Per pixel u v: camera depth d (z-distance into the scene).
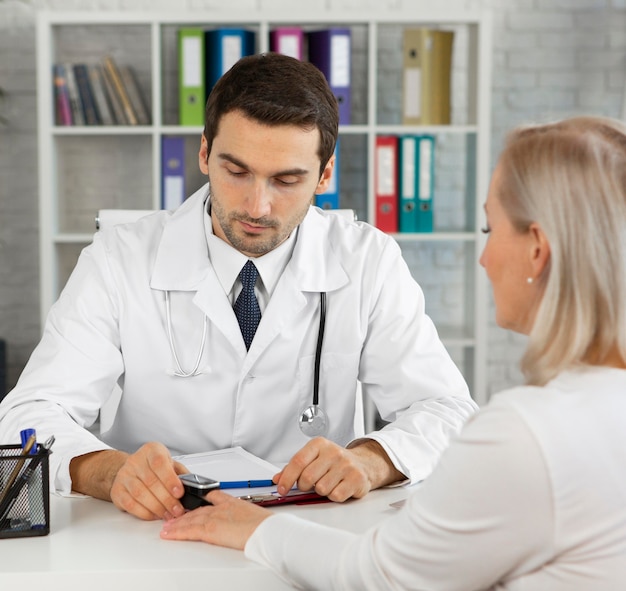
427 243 3.76
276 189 1.50
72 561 1.06
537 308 0.96
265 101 1.42
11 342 3.76
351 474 1.31
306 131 1.45
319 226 1.73
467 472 0.87
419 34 3.36
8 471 1.16
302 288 1.64
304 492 1.31
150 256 1.67
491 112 3.72
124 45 3.64
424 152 3.39
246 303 1.63
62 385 1.53
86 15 3.30
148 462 1.25
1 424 1.47
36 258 3.74
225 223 1.53
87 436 1.42
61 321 1.60
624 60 3.70
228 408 1.64
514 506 0.85
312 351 1.67
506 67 3.71
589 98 3.72
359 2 3.66
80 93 3.41
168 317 1.62
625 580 0.85
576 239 0.90
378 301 1.71
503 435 0.85
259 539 1.07
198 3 3.65
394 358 1.68
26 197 3.72
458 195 3.73
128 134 3.63
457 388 1.67
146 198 3.72
